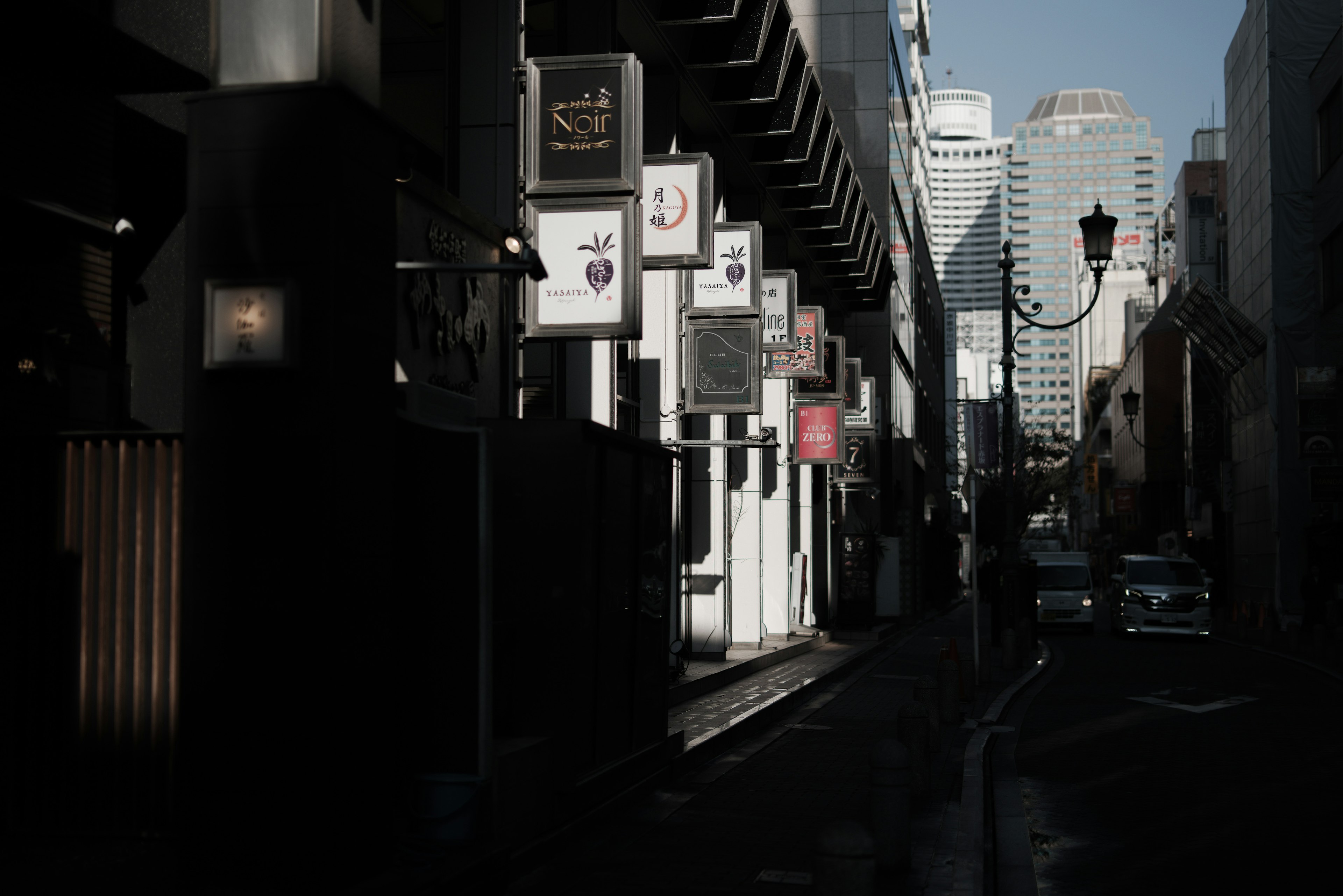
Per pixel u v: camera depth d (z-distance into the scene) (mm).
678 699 15367
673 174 14836
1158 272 102250
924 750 10156
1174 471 80375
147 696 6621
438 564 7191
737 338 18141
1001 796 10570
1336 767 11891
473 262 10188
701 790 10242
